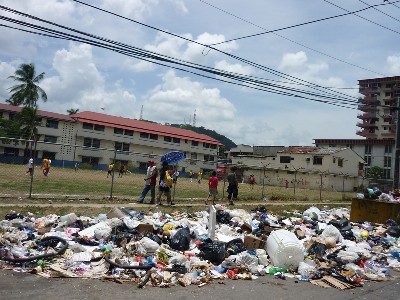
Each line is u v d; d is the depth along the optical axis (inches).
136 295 232.4
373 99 3378.4
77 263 279.0
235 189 741.3
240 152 3090.6
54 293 224.1
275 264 323.9
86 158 2381.9
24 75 2363.4
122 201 614.5
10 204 484.7
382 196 666.8
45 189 723.4
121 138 2485.2
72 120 2340.1
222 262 312.8
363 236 498.0
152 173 620.7
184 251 341.4
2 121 2118.6
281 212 673.0
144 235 357.7
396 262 389.1
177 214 528.4
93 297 222.5
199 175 1652.3
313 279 303.9
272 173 2317.9
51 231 356.8
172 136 2645.2
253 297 247.3
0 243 295.4
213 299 237.3
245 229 455.5
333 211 748.6
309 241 396.2
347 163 2252.7
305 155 2247.8
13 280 240.7
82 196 639.1
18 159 2116.1
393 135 3253.0
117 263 276.7
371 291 284.2
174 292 245.0
